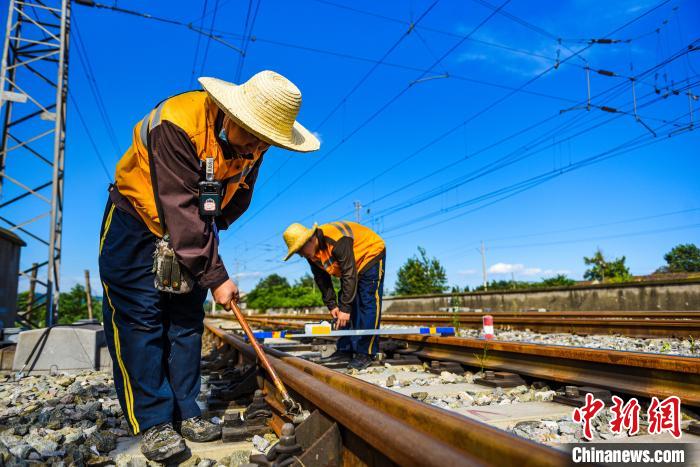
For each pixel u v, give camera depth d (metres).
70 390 3.58
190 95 2.10
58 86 10.15
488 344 3.93
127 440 2.24
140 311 2.15
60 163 10.40
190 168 1.99
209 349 7.11
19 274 9.76
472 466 0.89
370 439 1.32
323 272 4.80
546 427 2.15
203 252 1.97
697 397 2.30
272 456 1.67
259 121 1.99
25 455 1.89
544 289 16.91
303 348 6.18
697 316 8.82
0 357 4.71
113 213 2.18
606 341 6.31
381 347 5.40
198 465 1.87
